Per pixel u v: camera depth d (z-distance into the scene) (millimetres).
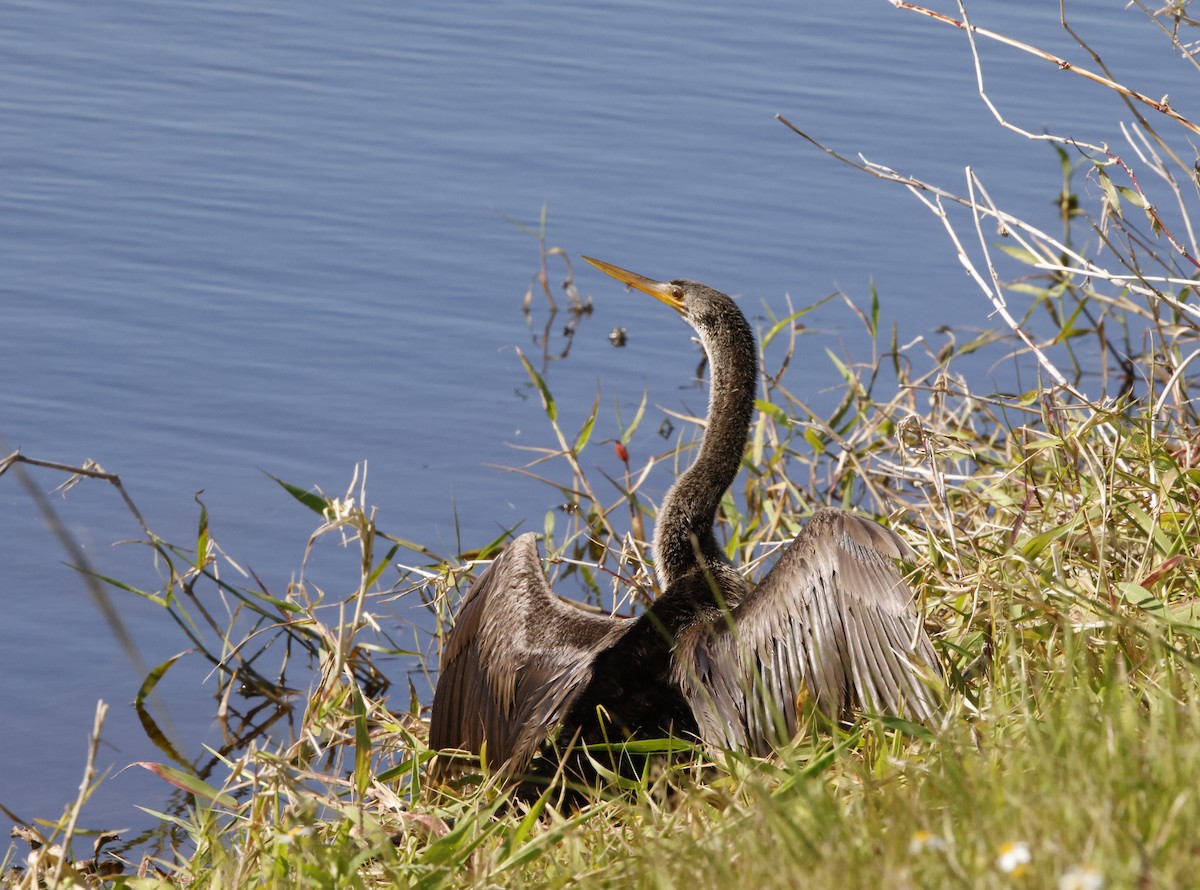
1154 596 7406
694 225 16484
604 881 5508
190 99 18797
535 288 15422
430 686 10477
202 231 16000
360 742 7176
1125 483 8688
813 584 6617
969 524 10211
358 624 9578
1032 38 20172
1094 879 3816
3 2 21438
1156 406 8836
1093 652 6809
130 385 13578
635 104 19062
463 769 7863
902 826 4910
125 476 12492
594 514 12062
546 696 7234
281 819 7312
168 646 10969
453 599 11258
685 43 20844
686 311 8992
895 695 6410
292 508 12289
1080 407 9852
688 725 6957
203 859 7496
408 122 18469
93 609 11141
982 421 13430
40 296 14773
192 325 14523
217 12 21562
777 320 15047
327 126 18328
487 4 22312
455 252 15922
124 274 15203
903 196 16891
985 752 5766
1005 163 17266
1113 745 5043
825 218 16641
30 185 16609
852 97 19047
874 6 22172
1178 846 4285
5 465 5000
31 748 9805
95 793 9383
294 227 16188
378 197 16828
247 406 13453
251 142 17828
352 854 6605
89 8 21453
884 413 12172
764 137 18188
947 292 15500
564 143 18062
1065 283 12477
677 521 8547
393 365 14188
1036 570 7582
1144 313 12219
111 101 18609
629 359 14570
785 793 5668
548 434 13414
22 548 11703
